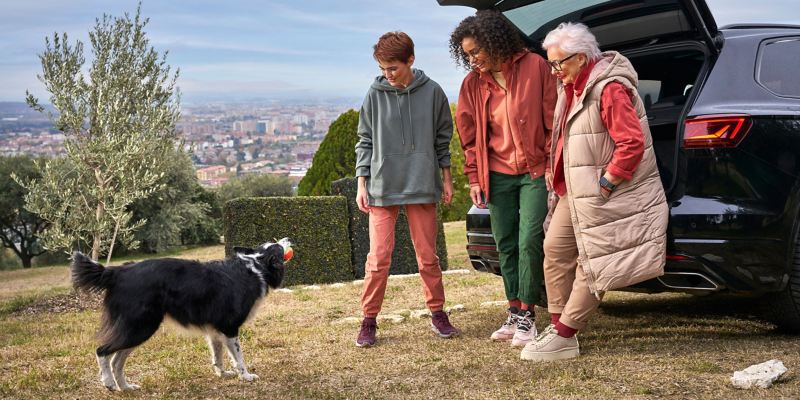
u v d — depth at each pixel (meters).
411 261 10.65
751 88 4.45
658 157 5.24
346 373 4.38
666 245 4.32
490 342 4.97
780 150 4.27
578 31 4.09
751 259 4.23
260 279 4.33
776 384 3.56
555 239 4.41
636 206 4.06
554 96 4.62
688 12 4.30
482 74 4.70
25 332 6.65
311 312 6.94
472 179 5.01
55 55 9.54
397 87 5.01
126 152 9.57
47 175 9.95
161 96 10.28
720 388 3.57
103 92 9.71
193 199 37.88
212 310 4.12
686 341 4.62
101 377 4.09
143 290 3.96
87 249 11.11
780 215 4.24
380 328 5.77
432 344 5.01
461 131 4.98
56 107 9.55
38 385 4.32
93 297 9.11
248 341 5.48
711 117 4.25
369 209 5.21
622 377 3.84
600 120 4.09
